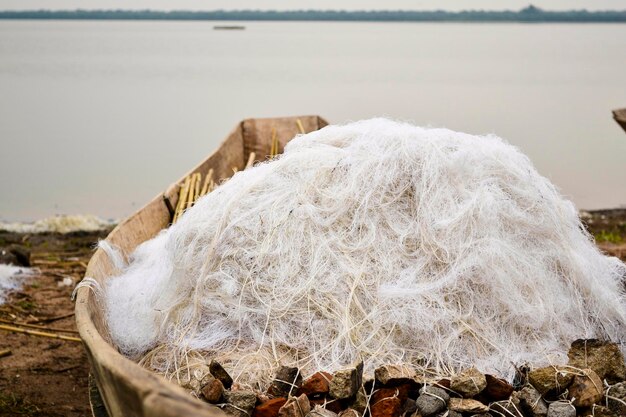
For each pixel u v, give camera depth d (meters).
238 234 3.10
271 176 3.27
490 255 2.93
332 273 2.98
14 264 7.50
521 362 2.80
